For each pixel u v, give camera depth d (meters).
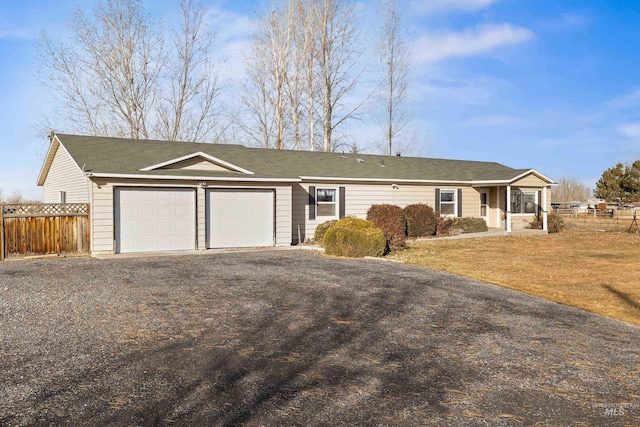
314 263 11.52
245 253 13.95
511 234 21.39
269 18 28.86
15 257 12.47
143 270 10.07
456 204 22.50
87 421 3.38
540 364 4.78
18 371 4.30
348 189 19.50
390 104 32.00
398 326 6.03
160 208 14.29
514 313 6.95
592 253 15.34
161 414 3.51
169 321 6.02
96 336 5.36
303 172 18.53
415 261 12.88
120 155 15.45
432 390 4.06
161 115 28.27
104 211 13.49
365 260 12.58
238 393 3.91
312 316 6.40
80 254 13.37
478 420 3.52
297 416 3.51
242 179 15.18
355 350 5.07
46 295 7.40
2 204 12.34
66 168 16.84
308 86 29.22
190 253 13.95
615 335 6.04
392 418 3.51
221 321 6.07
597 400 3.93
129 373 4.29
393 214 18.78
